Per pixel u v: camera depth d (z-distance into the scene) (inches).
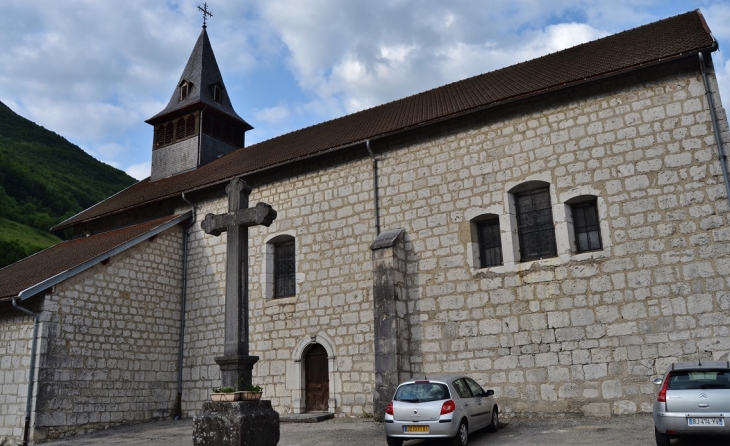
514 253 498.9
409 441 401.7
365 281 567.2
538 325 475.5
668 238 439.5
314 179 628.7
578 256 470.9
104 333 603.8
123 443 493.7
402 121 609.0
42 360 545.3
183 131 920.9
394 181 576.1
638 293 442.0
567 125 498.9
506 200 512.7
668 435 296.0
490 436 394.3
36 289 546.3
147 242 668.1
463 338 505.0
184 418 650.8
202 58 960.9
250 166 684.7
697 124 446.3
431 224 544.7
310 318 592.1
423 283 534.9
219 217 357.7
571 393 451.8
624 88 480.7
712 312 414.6
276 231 639.8
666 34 532.1
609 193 468.8
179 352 677.9
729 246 416.8
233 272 342.3
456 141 550.9
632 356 435.2
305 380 589.0
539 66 619.2
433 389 367.2
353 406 543.8
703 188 434.3
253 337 624.7
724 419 282.0
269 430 305.9
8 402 550.3
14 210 1952.5
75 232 853.2
